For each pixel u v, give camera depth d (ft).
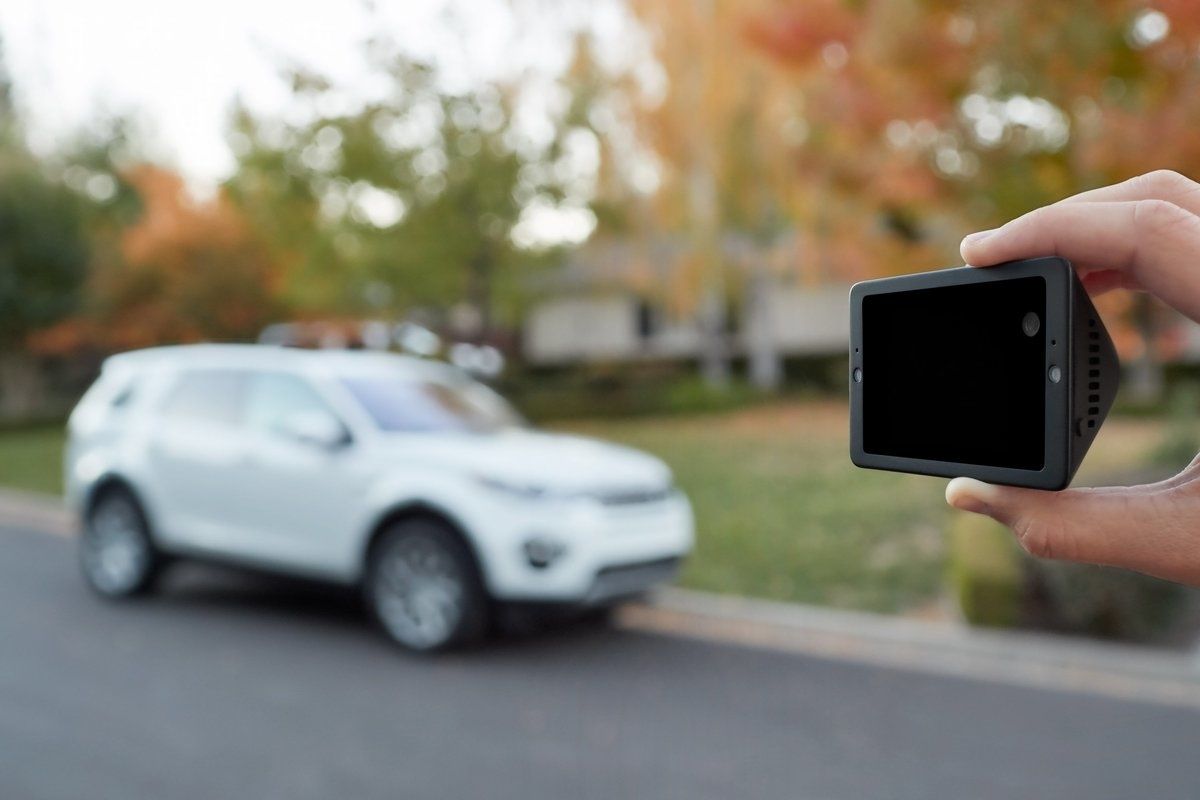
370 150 50.39
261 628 21.09
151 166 78.74
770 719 15.69
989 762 13.97
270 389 21.81
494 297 62.59
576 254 70.64
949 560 25.26
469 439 20.65
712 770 13.66
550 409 61.16
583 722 15.51
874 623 20.88
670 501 20.17
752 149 52.90
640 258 65.87
